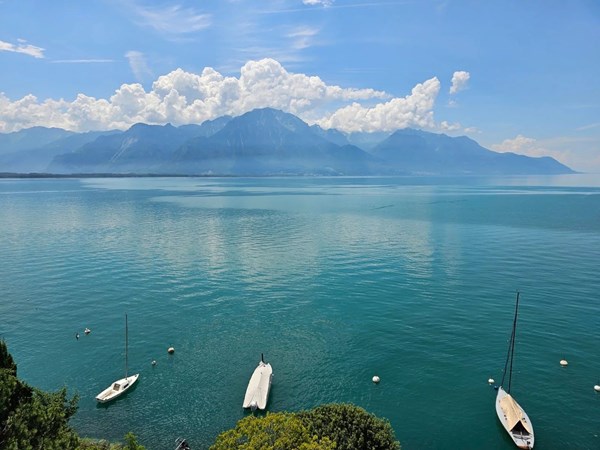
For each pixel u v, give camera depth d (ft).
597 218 609.42
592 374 171.73
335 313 238.07
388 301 255.91
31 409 92.63
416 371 175.73
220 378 173.68
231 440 96.07
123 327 220.84
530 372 173.37
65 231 489.26
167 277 305.94
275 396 160.86
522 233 484.33
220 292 274.36
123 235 467.11
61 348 198.70
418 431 141.79
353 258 363.97
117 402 158.30
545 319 225.15
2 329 217.97
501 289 276.00
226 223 565.53
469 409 151.94
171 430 144.05
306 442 93.15
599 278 299.38
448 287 281.13
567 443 135.03
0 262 344.49
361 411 121.80
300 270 325.42
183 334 213.05
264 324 224.33
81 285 286.87
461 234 481.05
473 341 200.64
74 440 94.07
